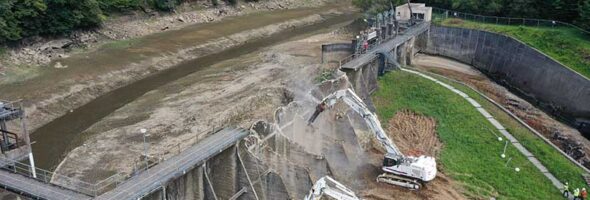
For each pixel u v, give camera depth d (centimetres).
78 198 3594
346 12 15100
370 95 7019
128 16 11175
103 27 10375
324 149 5303
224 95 7156
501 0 9681
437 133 5938
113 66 8575
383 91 7138
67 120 6638
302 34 12012
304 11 14812
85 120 6625
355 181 5016
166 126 6147
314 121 5378
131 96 7575
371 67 7200
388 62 7700
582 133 6750
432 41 9712
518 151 5516
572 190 4878
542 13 9250
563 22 8938
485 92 7656
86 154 5466
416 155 5375
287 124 5394
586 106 6931
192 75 8450
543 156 5422
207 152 4219
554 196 4781
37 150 5716
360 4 11769
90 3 9831
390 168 4941
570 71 7231
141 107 6906
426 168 4781
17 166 4322
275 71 8275
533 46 8075
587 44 7750
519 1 9406
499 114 6425
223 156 4406
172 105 6912
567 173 5128
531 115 6912
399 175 4931
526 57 8056
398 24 9369
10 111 4381
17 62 8169
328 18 14288
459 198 4700
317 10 15125
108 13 10762
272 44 10950
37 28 8925
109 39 10106
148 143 5669
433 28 9650
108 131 6084
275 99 6900
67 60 8662
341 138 5481
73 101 7200
